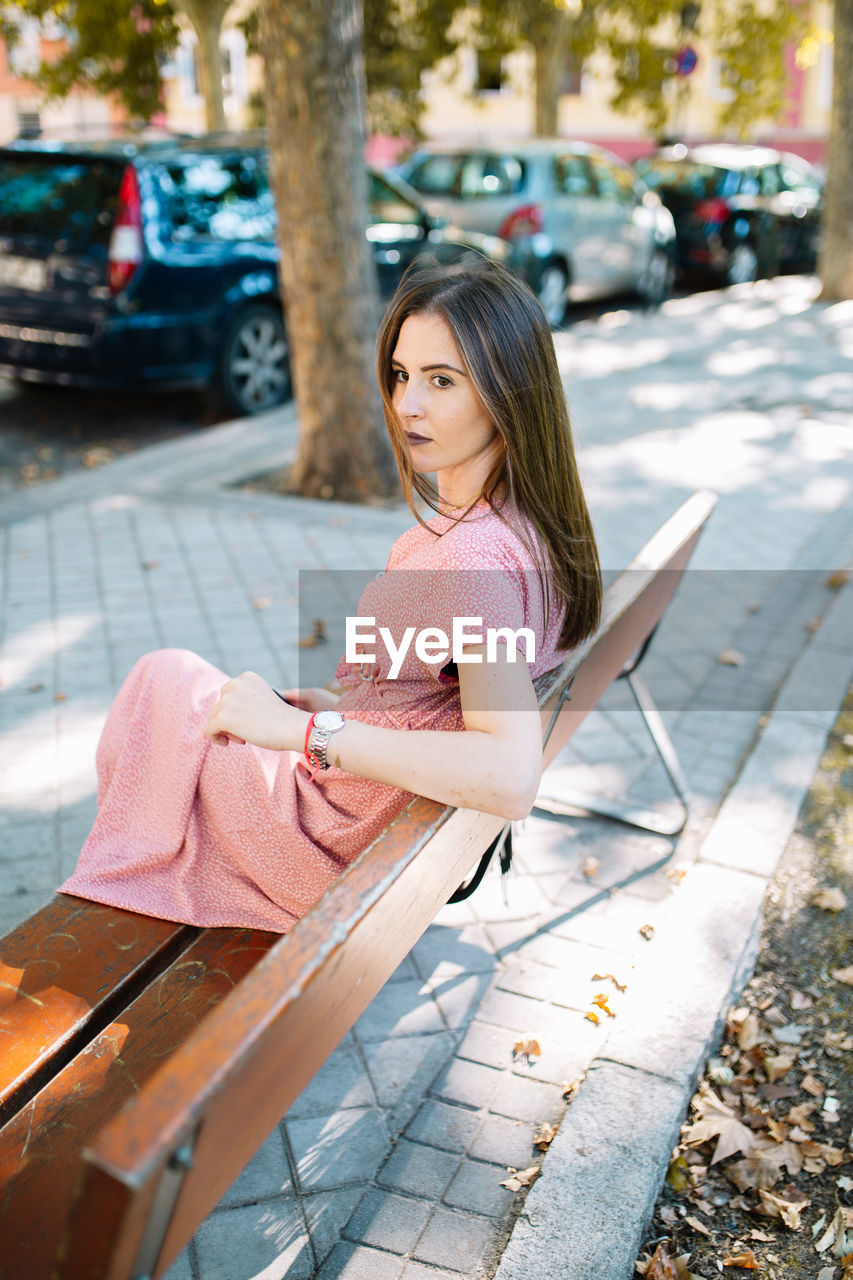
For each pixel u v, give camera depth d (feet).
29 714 12.26
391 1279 5.91
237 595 15.66
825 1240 6.30
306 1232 6.20
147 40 44.91
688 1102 7.11
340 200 18.54
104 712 12.32
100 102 78.13
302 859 5.91
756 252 48.57
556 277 37.37
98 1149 2.92
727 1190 6.63
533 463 5.22
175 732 6.31
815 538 18.16
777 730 11.72
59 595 15.65
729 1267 6.15
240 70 70.95
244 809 6.03
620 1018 7.61
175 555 17.20
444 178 37.60
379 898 4.14
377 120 53.21
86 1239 3.04
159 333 23.17
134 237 22.33
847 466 22.02
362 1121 6.98
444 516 5.30
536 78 50.26
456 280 5.13
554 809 10.47
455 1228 6.23
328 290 19.01
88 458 23.12
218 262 23.95
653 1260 6.03
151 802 6.36
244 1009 3.47
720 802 10.66
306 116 17.90
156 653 6.67
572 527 5.50
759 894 8.99
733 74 55.57
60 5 43.04
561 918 8.99
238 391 25.49
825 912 9.06
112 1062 5.17
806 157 91.71
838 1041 7.79
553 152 37.50
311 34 17.38
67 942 5.90
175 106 78.23
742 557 17.38
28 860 9.68
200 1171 3.40
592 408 26.25
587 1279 5.76
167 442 24.29
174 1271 5.95
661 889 9.39
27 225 23.08
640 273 41.52
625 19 53.47
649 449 23.07
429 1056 7.53
